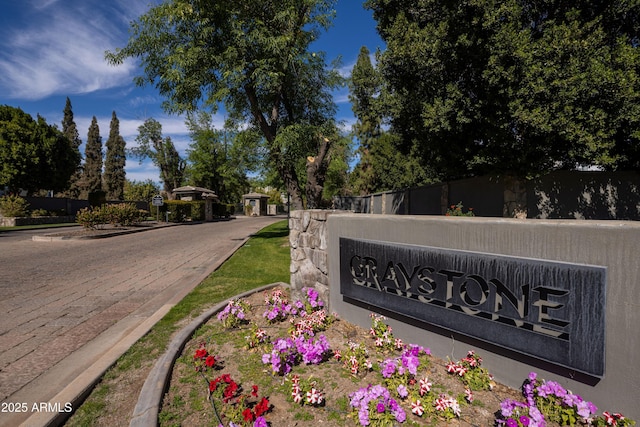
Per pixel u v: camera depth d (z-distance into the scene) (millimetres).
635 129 7824
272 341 3262
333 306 4098
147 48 11516
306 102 13594
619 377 1778
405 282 3018
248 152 17844
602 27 8195
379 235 3381
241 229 19734
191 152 39688
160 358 2863
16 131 24000
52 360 3068
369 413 1989
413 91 10539
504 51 7656
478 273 2426
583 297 1891
